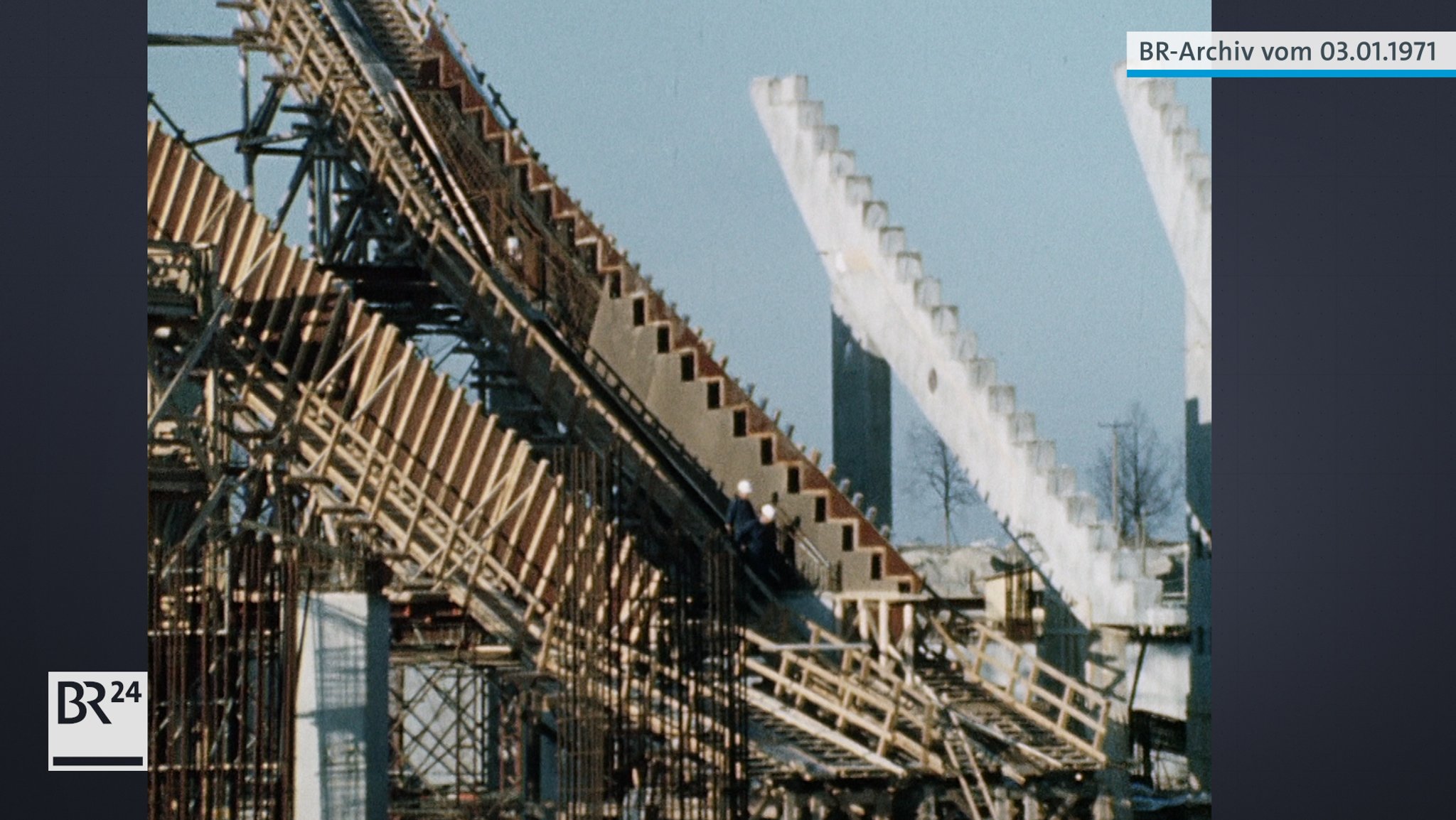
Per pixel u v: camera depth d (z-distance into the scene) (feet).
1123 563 226.79
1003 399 231.09
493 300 251.60
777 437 228.02
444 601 208.54
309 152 262.06
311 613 156.25
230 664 153.58
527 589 182.39
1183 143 221.66
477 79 281.13
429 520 188.55
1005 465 230.89
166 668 150.71
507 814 225.56
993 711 212.64
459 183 269.03
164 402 160.35
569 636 173.58
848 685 196.13
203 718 138.21
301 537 161.38
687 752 168.96
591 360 254.68
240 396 187.01
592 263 263.49
